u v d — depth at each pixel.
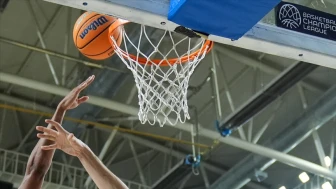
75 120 12.12
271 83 10.10
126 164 14.30
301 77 9.91
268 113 12.46
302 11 5.96
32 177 3.19
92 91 11.29
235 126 11.07
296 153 13.49
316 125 11.54
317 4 7.73
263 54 11.34
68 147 3.24
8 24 11.03
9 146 13.69
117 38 6.20
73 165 14.19
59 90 11.06
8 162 13.55
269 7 4.32
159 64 6.11
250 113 10.71
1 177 12.59
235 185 13.27
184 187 14.86
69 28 10.96
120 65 10.83
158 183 12.80
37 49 10.79
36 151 3.30
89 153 3.24
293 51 5.80
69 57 10.84
